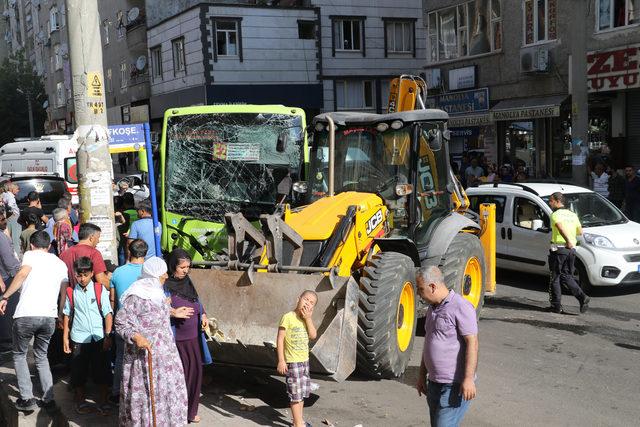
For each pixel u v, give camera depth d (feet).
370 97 115.75
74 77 27.07
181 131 33.86
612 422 20.66
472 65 81.66
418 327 31.30
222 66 105.91
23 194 54.03
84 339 21.71
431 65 88.94
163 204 33.50
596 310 34.42
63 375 25.98
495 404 22.27
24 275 22.06
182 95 112.57
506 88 77.25
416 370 26.18
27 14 211.82
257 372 26.18
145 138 29.30
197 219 33.53
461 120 83.20
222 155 34.06
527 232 39.96
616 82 62.18
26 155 62.49
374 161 28.04
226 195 33.88
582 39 52.75
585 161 53.67
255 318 22.11
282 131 34.60
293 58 109.60
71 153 61.77
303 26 110.52
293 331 19.49
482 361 26.71
